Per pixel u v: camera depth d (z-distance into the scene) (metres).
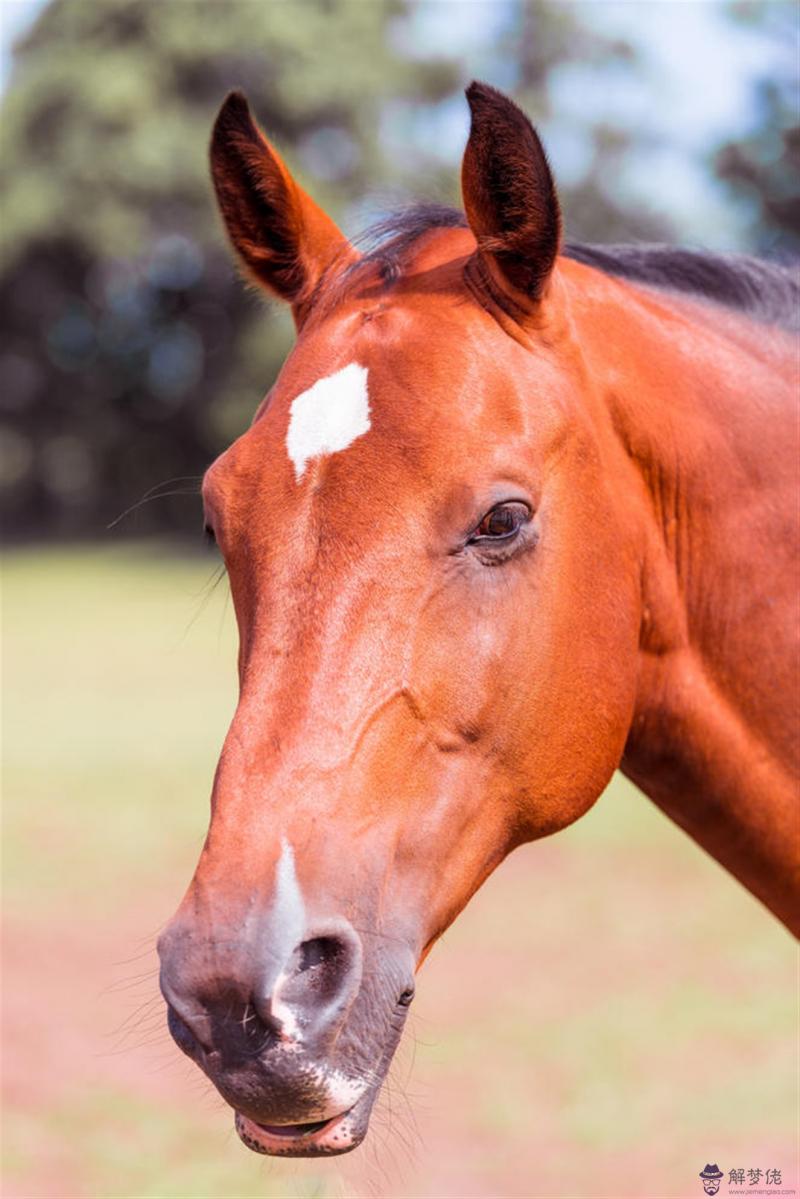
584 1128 9.25
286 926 3.37
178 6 59.50
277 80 58.66
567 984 12.05
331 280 4.50
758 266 5.14
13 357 69.62
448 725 3.78
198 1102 10.01
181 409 69.94
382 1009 3.55
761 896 4.79
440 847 3.79
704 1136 9.06
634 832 17.77
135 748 22.94
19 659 34.88
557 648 4.00
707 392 4.58
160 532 70.25
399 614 3.68
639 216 60.44
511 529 3.83
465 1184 8.55
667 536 4.53
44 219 61.75
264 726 3.60
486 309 4.08
